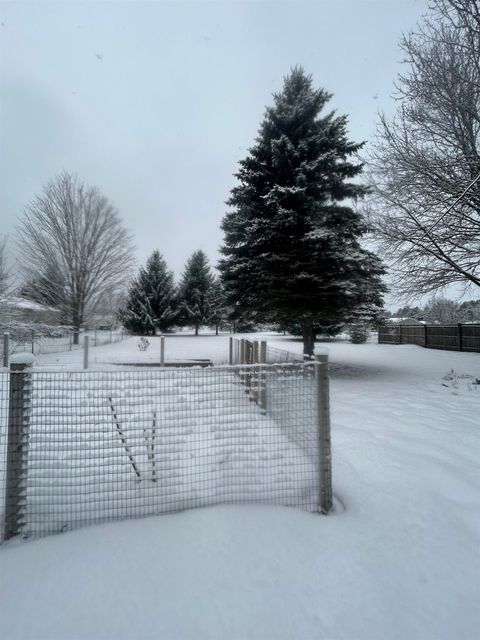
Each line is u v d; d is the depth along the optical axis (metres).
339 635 1.72
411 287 9.55
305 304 9.75
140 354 16.69
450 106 7.67
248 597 1.93
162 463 2.79
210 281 35.84
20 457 2.47
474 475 3.48
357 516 2.73
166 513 2.69
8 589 1.97
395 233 8.89
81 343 22.67
